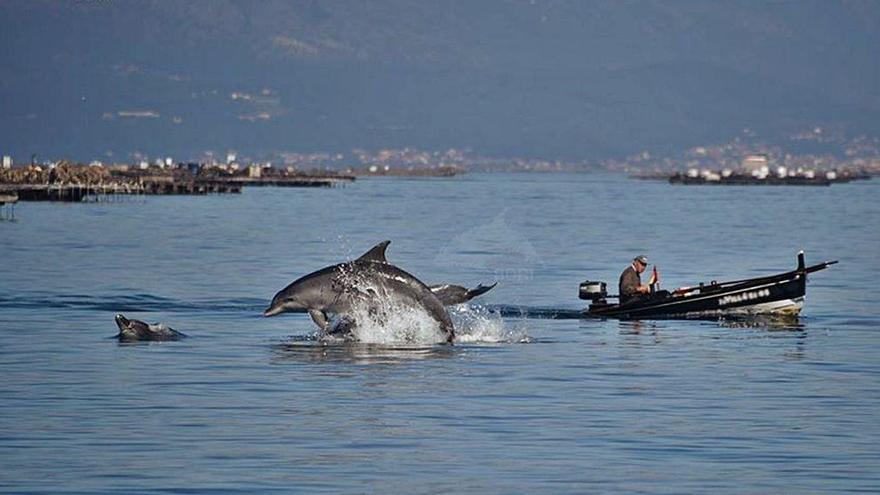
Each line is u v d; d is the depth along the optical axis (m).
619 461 73.44
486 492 67.38
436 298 117.62
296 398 89.81
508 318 137.25
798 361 108.50
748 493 67.44
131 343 114.75
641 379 98.81
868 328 131.25
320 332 121.44
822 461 73.69
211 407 86.44
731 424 82.56
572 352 112.44
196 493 66.44
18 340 116.00
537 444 77.06
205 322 130.75
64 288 162.88
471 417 84.12
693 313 138.50
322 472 70.56
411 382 96.38
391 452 74.88
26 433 78.62
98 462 72.06
